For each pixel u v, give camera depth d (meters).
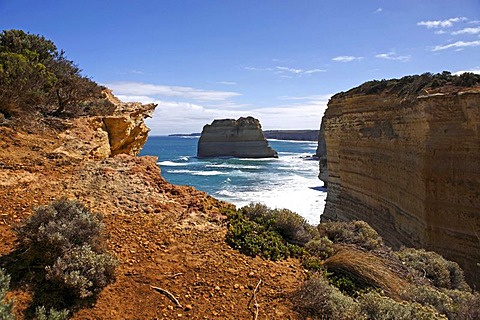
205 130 101.12
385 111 21.11
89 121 12.84
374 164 21.97
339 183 27.30
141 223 6.04
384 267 6.25
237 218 7.12
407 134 18.16
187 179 54.84
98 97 15.83
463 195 14.34
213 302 4.21
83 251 4.21
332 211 27.61
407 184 17.80
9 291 3.61
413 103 17.11
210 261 5.20
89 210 5.54
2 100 9.80
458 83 16.48
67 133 10.88
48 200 6.06
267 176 58.41
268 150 98.62
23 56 11.80
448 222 14.81
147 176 8.49
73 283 3.71
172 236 5.80
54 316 3.28
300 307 4.36
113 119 14.22
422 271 7.82
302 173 62.53
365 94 23.22
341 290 5.23
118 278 4.35
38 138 9.53
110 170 8.27
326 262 6.00
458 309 5.31
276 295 4.57
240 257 5.53
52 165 7.89
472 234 14.03
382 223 20.58
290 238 6.92
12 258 4.16
